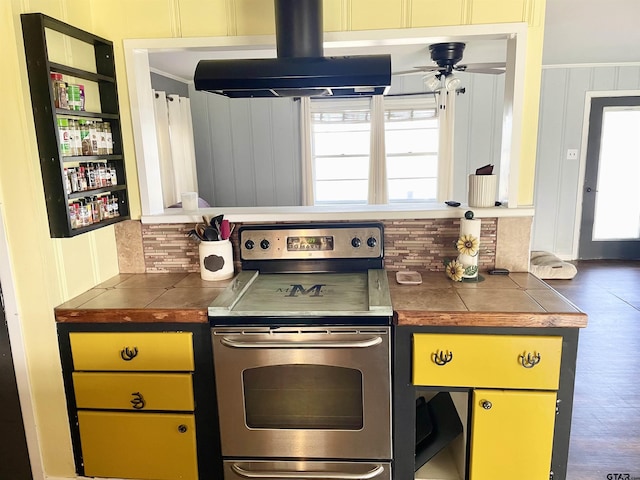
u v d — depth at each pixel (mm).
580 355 3096
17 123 1582
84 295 1872
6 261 1695
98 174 1894
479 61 4449
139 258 2178
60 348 1753
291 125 5562
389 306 1601
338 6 1918
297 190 5707
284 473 1742
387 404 1662
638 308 3945
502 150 2100
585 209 5496
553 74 5207
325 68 1564
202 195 5824
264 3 1939
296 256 2068
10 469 1894
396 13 1909
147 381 1726
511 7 1869
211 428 1763
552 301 1670
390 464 1719
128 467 1819
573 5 2824
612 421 2359
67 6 1799
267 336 1646
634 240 5535
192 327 1684
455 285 1877
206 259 2018
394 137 5547
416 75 5277
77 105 1760
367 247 2055
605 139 5332
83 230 1759
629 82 5148
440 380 1634
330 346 1620
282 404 1704
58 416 1815
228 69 1587
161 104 4465
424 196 5648
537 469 1653
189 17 1974
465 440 1711
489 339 1579
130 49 1999
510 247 2041
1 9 1517
